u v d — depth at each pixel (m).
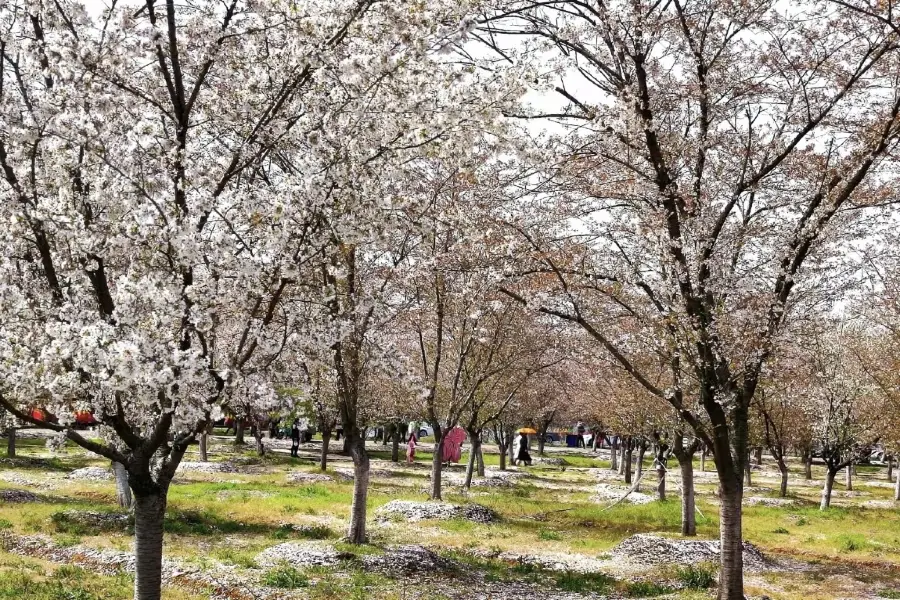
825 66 12.09
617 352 12.35
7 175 7.62
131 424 8.74
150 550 8.25
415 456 56.47
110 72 7.80
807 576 17.12
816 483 48.88
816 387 30.30
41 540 16.08
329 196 7.64
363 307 8.78
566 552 18.61
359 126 7.99
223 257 7.28
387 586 13.52
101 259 7.60
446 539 19.19
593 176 13.12
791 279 12.46
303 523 20.42
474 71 8.16
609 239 13.54
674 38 12.23
